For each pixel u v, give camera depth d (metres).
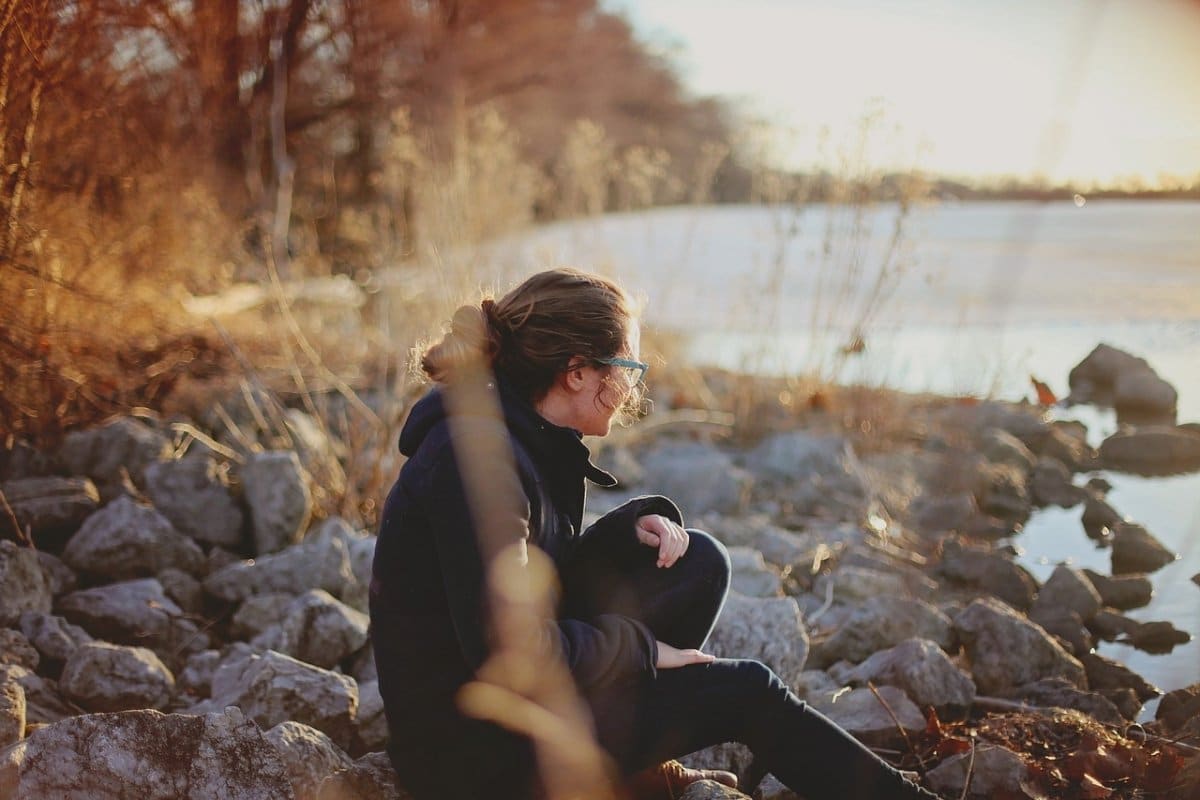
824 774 2.32
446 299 5.39
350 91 8.47
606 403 2.38
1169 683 3.44
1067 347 7.71
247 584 3.87
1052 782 2.69
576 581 2.50
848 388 6.57
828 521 5.17
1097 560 4.59
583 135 7.45
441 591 2.29
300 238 8.10
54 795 2.24
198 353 5.72
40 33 4.07
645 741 2.31
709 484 5.38
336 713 2.88
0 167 4.05
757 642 3.19
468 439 2.21
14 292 4.44
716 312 9.05
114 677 3.10
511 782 2.32
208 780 2.33
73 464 4.52
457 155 6.57
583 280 2.36
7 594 3.41
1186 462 5.88
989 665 3.41
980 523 4.41
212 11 6.41
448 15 8.43
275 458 4.39
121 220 5.32
